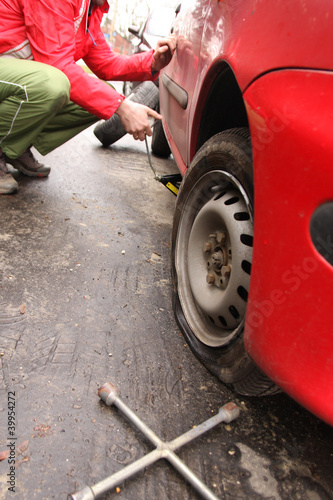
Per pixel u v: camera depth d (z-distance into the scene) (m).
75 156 3.67
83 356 1.55
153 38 4.80
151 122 3.85
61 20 2.19
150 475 1.19
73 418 1.31
